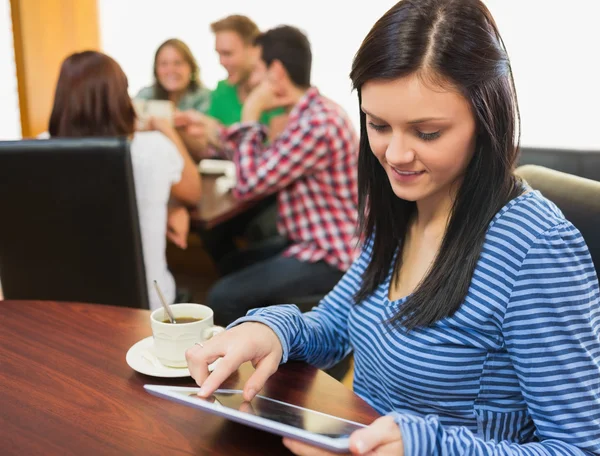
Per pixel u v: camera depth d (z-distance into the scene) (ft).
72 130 6.18
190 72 10.80
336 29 11.55
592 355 2.85
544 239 2.89
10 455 2.56
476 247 3.01
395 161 2.92
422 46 2.74
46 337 3.66
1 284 6.20
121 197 5.64
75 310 4.05
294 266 7.56
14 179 5.67
